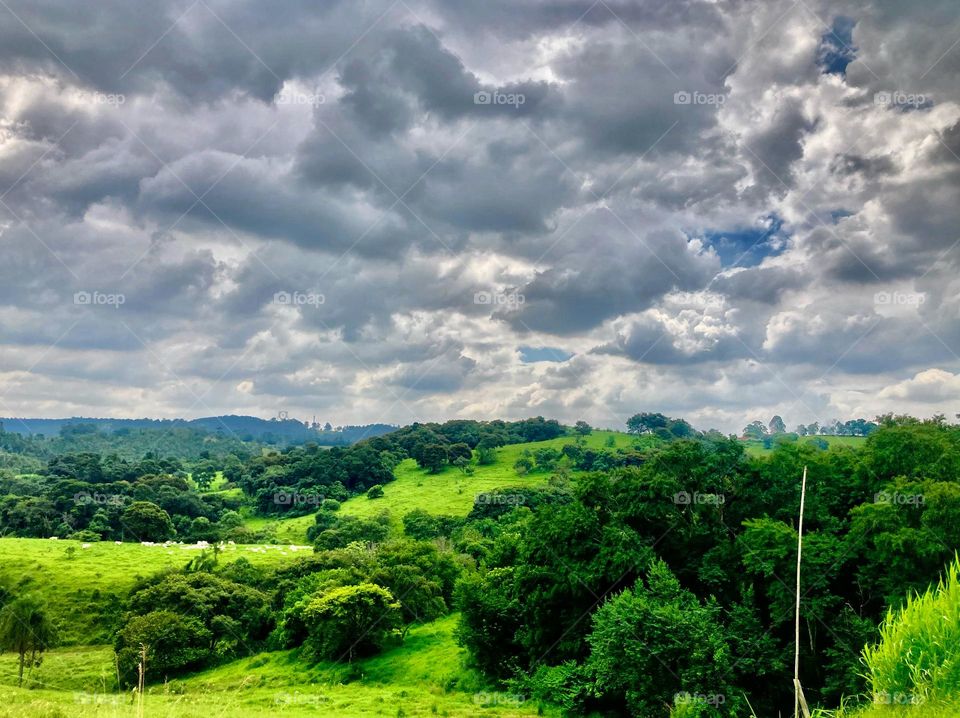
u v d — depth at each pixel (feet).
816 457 167.02
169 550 428.97
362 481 646.74
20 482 605.31
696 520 160.86
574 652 155.12
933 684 23.80
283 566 342.64
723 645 126.31
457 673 183.21
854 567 146.72
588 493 164.35
